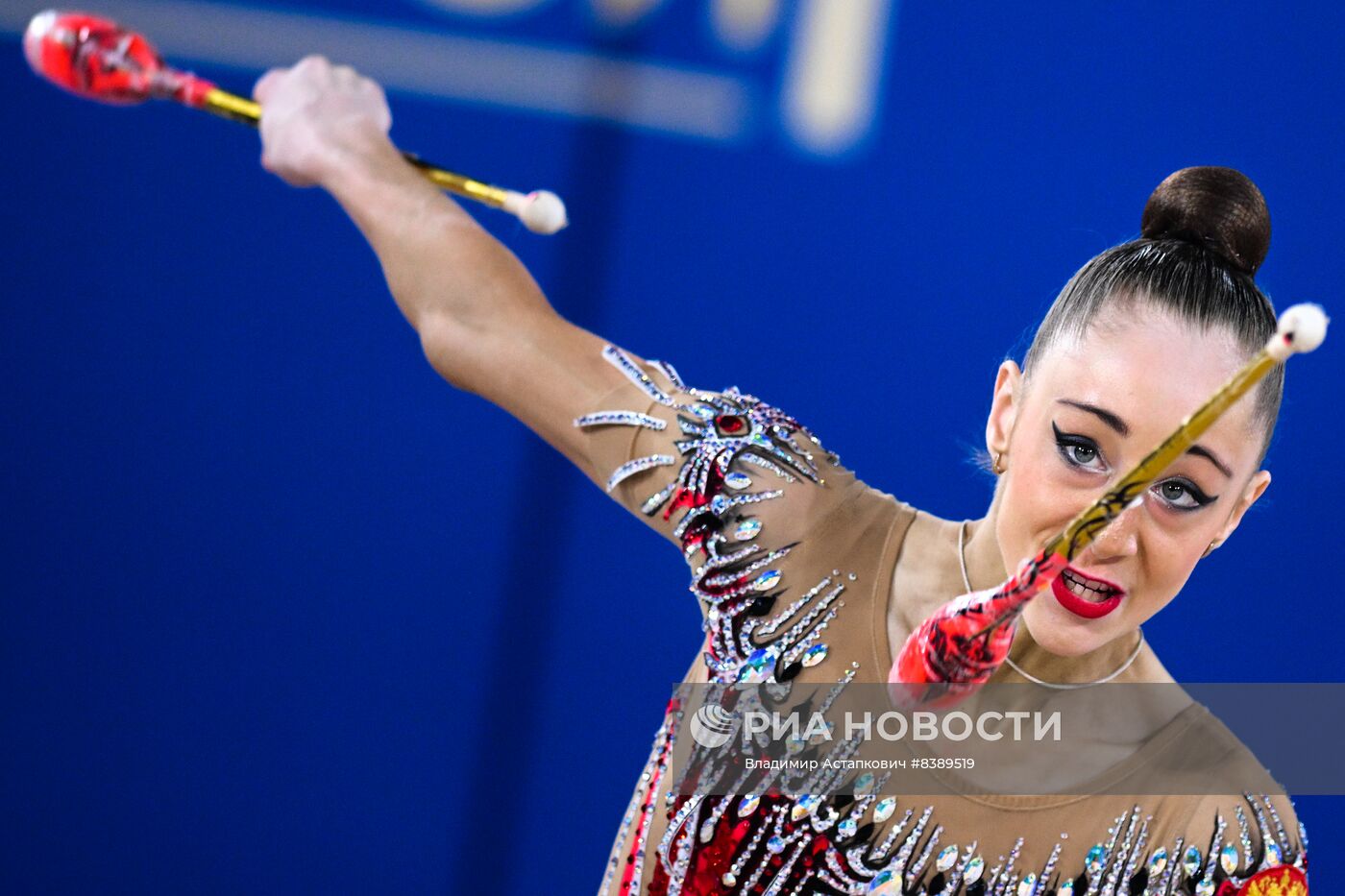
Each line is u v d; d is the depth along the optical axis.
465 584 12.35
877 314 12.84
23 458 12.37
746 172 13.02
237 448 12.49
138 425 12.50
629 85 13.08
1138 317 5.02
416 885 11.74
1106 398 4.98
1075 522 4.06
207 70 12.86
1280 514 12.41
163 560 12.25
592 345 5.38
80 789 11.77
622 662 12.30
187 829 11.71
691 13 13.12
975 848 5.33
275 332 12.72
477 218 12.86
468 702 12.16
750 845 5.39
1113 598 5.11
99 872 11.61
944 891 5.34
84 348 12.61
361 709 12.03
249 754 11.91
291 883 11.70
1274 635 12.27
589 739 12.13
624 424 5.32
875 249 12.91
